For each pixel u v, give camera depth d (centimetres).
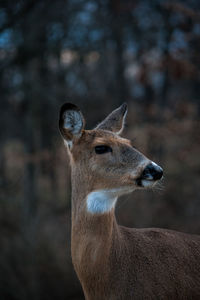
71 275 1589
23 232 1619
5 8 1421
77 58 1766
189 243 651
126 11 1734
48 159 1683
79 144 623
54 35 1603
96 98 1897
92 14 1742
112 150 602
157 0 1670
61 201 1944
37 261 1593
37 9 1534
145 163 584
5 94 1675
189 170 1823
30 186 1767
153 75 1659
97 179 597
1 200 1658
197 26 1402
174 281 595
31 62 1675
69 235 1692
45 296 1563
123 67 2108
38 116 1766
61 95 1738
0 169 1909
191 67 1393
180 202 1750
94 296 574
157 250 617
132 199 1702
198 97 1961
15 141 2334
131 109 1775
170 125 1574
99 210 582
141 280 580
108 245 573
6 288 1547
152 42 1738
